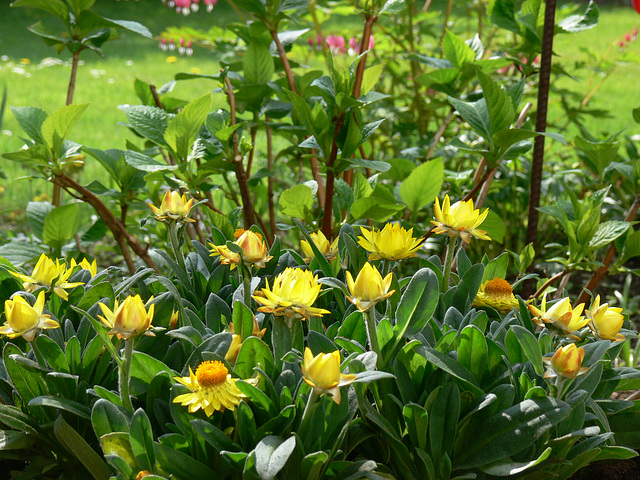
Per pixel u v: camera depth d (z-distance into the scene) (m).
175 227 1.02
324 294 1.04
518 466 0.85
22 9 8.02
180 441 0.85
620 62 1.96
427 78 1.39
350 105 1.09
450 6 1.93
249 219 1.19
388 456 0.90
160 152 1.37
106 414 0.83
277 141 3.15
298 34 1.32
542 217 1.95
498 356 0.92
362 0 1.22
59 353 0.90
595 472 1.00
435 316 1.01
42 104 4.13
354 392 0.89
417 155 1.61
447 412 0.87
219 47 1.72
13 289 1.02
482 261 1.12
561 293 1.23
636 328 1.64
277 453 0.80
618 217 1.67
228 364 0.88
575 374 0.84
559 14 1.75
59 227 1.24
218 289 1.06
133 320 0.83
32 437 0.90
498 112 1.09
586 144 1.36
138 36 7.16
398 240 0.92
